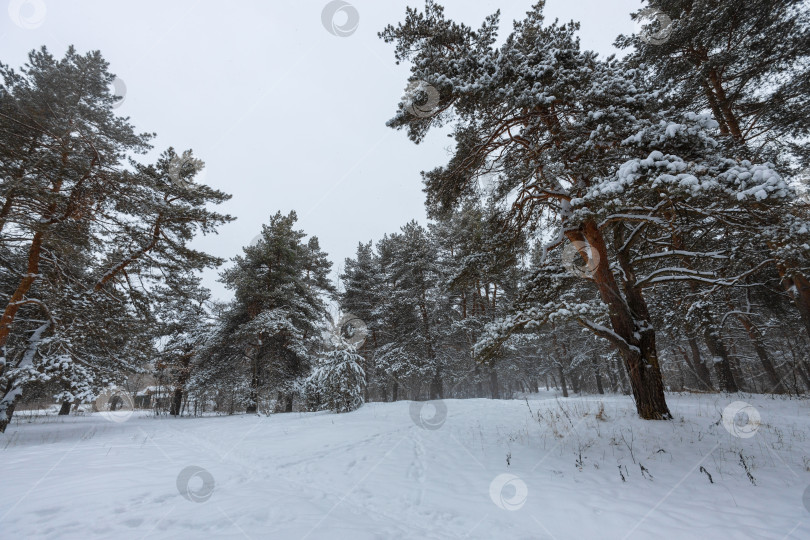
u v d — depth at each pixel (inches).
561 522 142.3
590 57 292.8
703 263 518.9
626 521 139.7
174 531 119.6
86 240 460.1
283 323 748.6
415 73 278.7
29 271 441.1
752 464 197.8
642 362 313.7
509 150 355.6
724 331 748.0
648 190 198.4
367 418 443.5
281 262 904.3
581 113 280.5
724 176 190.4
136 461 234.1
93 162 466.6
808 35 335.6
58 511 136.4
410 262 959.0
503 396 1413.6
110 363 485.7
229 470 217.5
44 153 408.5
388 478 205.9
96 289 496.7
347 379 557.0
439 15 310.5
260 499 157.8
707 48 415.5
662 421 292.2
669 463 209.0
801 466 190.4
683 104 416.5
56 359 408.2
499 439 300.8
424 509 159.2
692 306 534.9
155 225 539.5
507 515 150.7
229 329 823.1
